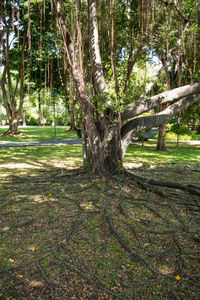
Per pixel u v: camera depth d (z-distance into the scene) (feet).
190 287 9.47
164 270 10.57
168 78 38.65
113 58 23.13
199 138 79.05
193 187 21.50
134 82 36.47
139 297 8.96
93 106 24.07
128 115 24.27
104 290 9.23
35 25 48.55
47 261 11.07
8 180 24.73
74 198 19.27
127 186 22.00
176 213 16.43
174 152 47.11
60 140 70.95
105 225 14.82
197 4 25.81
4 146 55.83
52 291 9.19
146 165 33.35
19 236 13.47
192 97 25.41
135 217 16.02
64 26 23.71
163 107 39.88
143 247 12.21
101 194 20.10
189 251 11.98
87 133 25.36
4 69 77.77
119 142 23.91
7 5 44.75
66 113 28.91
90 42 23.58
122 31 28.37
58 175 26.07
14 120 85.46
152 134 98.94
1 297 8.95
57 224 14.88
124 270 10.52
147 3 20.47
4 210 16.89
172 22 27.66
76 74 24.64
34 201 18.78
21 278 9.99
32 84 66.33
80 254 11.69
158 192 20.16
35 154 44.50
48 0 48.11
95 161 24.79
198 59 30.01
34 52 51.37
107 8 24.59
